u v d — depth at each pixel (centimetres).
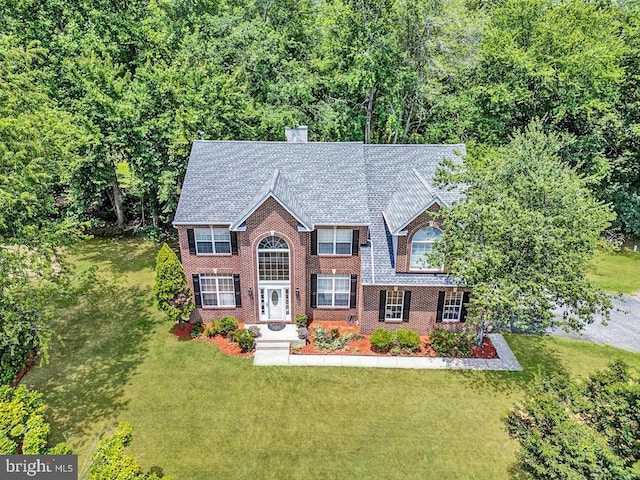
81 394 2109
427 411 2033
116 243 3738
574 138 3466
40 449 1378
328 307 2677
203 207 2525
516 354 2445
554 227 1984
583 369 2338
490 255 1962
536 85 3462
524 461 1430
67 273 2200
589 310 2011
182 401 2075
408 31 3784
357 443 1864
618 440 1258
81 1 3306
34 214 2031
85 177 3206
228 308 2650
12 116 2028
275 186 2403
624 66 3725
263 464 1764
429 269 2472
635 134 3591
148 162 3250
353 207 2547
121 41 3478
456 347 2419
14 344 1895
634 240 4034
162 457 1788
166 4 4022
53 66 3169
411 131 4603
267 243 2472
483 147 3512
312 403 2072
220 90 3309
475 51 3806
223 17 4028
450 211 2177
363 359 2375
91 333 2580
